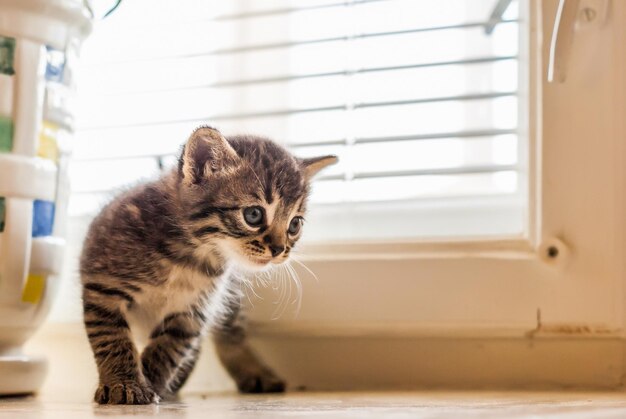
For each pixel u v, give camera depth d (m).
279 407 0.54
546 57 0.66
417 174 0.72
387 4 0.74
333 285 0.69
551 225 0.66
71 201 0.79
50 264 0.64
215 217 0.66
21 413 0.51
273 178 0.67
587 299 0.65
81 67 0.79
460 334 0.68
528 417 0.46
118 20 0.79
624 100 0.65
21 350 0.65
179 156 0.67
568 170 0.65
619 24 0.65
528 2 0.67
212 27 0.78
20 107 0.61
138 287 0.65
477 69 0.72
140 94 0.79
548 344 0.67
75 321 0.75
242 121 0.79
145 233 0.65
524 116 0.68
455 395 0.62
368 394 0.64
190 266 0.67
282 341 0.72
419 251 0.68
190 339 0.68
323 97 0.75
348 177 0.74
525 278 0.66
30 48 0.62
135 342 0.68
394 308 0.68
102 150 0.80
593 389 0.66
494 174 0.72
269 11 0.75
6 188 0.61
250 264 0.67
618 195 0.65
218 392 0.71
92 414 0.50
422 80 0.73
